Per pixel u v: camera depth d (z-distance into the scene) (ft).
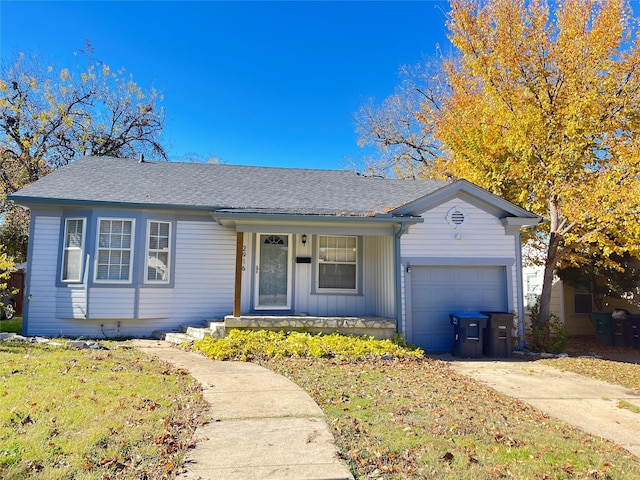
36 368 20.76
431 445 13.55
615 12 40.19
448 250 35.50
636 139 37.63
